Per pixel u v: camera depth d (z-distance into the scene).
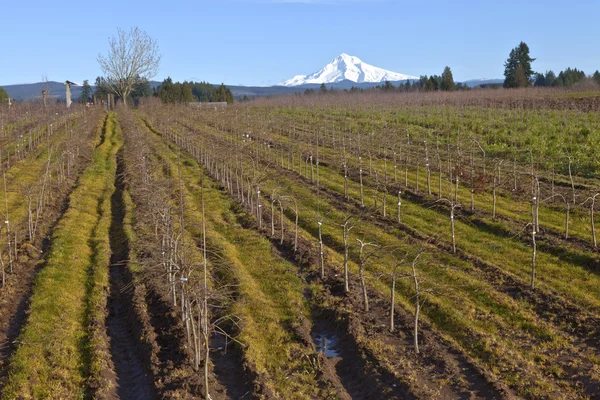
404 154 35.56
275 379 12.88
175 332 14.89
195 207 26.75
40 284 17.83
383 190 27.83
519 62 93.12
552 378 12.43
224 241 21.83
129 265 19.41
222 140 42.75
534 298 15.84
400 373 12.70
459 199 25.20
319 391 12.47
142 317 15.73
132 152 40.16
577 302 15.53
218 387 12.61
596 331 13.99
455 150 35.66
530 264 18.22
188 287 13.88
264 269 19.19
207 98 118.75
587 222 21.38
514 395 11.79
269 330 15.06
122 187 31.98
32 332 14.73
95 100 98.62
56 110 65.81
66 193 30.27
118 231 24.08
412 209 24.50
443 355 13.38
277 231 22.97
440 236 21.16
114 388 12.80
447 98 63.44
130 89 93.44
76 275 18.91
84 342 14.59
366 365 13.18
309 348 14.17
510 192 25.94
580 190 25.22
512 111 49.78
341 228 22.88
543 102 53.22
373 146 38.47
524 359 13.16
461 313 15.37
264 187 29.80
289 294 17.17
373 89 88.06
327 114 56.62
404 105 58.72
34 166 35.81
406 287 17.23
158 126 54.44
